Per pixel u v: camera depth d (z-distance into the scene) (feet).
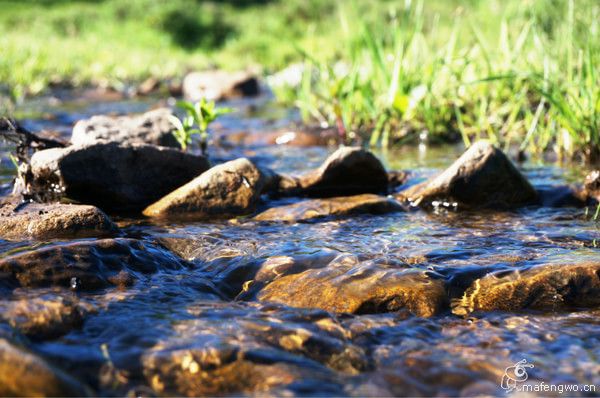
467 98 7.26
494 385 2.96
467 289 3.61
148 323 3.28
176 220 4.58
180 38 25.23
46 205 4.39
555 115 6.26
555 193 5.07
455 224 4.53
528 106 6.86
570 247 4.05
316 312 3.39
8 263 3.52
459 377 3.00
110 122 5.60
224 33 26.18
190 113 5.95
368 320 3.36
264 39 23.99
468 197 4.91
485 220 4.62
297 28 26.50
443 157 6.32
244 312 3.40
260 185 4.87
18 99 9.81
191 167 5.07
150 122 5.71
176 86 12.12
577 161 6.03
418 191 5.04
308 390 2.90
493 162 4.91
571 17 6.42
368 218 4.66
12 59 13.37
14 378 2.69
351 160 5.19
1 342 2.85
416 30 7.52
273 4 32.19
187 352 3.08
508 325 3.35
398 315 3.41
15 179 5.07
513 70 6.85
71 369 2.99
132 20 25.95
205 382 2.96
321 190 5.25
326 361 3.09
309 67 7.93
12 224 4.10
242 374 2.99
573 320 3.39
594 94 5.98
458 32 7.54
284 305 3.47
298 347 3.15
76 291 3.51
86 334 3.20
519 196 4.96
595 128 5.92
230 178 4.80
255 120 8.14
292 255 3.93
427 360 3.10
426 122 7.00
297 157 6.27
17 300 3.34
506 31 7.27
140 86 12.44
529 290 3.55
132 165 4.89
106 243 3.78
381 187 5.35
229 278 3.78
